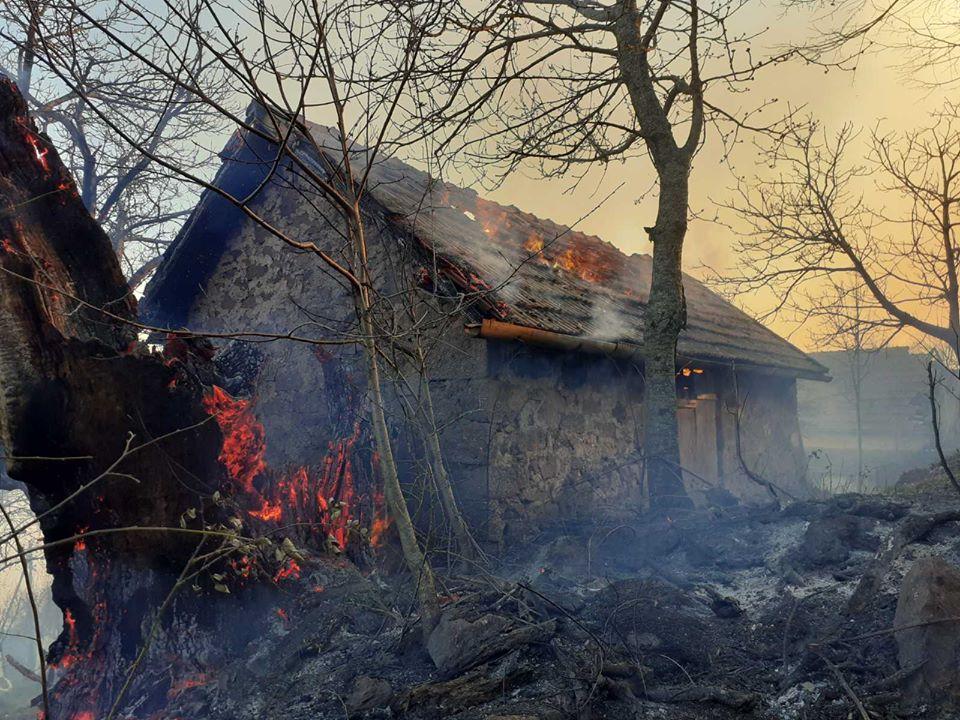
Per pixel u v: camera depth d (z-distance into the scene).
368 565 5.37
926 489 6.96
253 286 9.25
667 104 6.85
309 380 8.19
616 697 3.32
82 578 4.34
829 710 3.13
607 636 3.80
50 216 4.34
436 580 4.56
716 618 4.22
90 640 4.39
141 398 4.29
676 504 6.30
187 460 4.46
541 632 3.73
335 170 3.86
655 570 5.05
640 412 8.58
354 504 5.84
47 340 4.02
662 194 6.76
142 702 4.12
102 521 4.18
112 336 4.49
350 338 3.65
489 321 6.33
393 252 7.20
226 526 4.51
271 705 3.75
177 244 9.48
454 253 7.11
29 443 3.93
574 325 7.48
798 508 5.80
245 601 4.54
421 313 6.96
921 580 3.35
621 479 8.10
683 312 6.68
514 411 6.91
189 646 4.31
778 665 3.60
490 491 6.45
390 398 6.91
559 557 5.31
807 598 4.18
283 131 7.75
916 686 3.10
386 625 4.27
